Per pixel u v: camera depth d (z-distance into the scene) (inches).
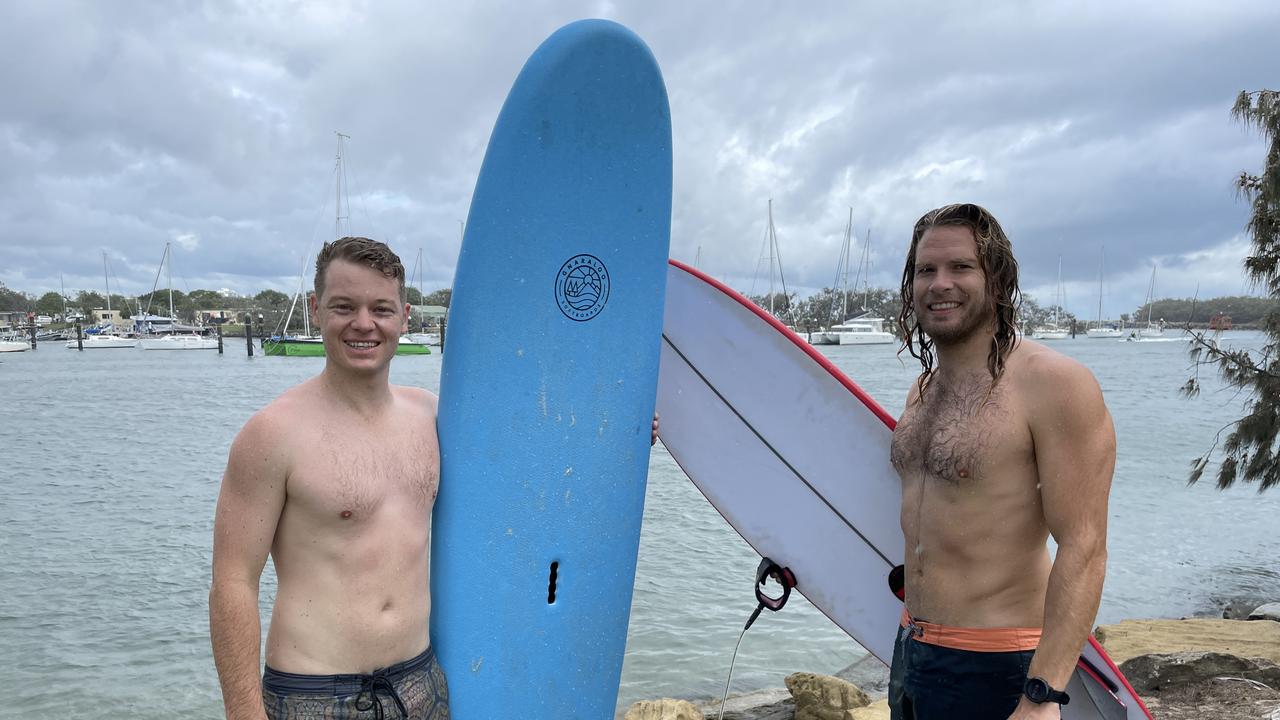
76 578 300.7
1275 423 282.8
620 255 97.2
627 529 100.5
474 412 88.7
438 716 79.7
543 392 93.2
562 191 92.2
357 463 73.1
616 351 98.2
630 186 96.3
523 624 92.4
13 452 634.8
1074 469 66.4
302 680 71.1
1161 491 489.7
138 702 202.7
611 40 89.7
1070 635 65.6
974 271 72.1
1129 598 291.9
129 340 3503.9
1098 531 66.8
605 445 97.8
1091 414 66.2
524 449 92.0
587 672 98.0
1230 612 274.7
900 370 1720.0
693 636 239.9
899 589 107.0
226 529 69.4
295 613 71.6
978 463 70.6
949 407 74.4
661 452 652.1
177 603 273.6
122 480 508.7
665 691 204.5
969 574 71.9
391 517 74.9
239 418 885.8
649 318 100.7
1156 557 343.0
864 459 118.5
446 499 86.7
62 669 220.7
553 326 93.5
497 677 90.7
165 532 372.2
